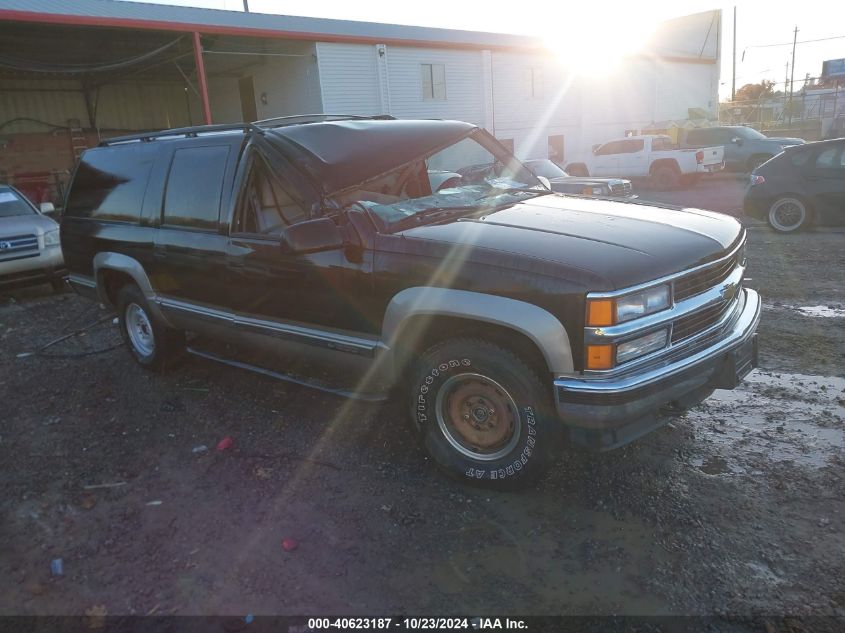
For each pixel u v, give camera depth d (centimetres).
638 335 294
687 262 315
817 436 383
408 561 295
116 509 349
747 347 355
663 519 314
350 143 407
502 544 303
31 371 576
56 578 295
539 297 296
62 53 1931
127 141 538
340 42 2183
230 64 2361
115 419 464
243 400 485
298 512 337
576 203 413
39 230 874
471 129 480
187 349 524
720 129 2270
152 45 1930
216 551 308
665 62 3506
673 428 404
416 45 2377
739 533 300
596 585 273
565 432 324
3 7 1730
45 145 2355
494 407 331
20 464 404
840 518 306
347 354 380
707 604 258
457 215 380
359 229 355
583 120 3125
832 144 1009
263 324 423
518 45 2752
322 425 436
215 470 384
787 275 766
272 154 397
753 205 1094
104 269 551
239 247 415
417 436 368
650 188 2127
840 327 568
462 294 317
